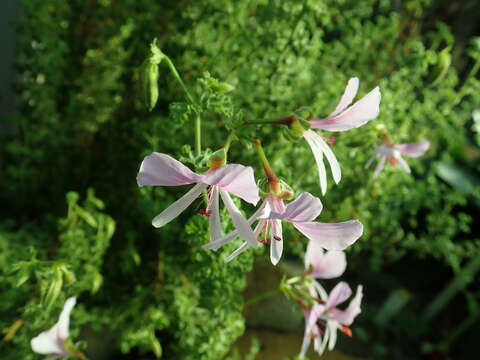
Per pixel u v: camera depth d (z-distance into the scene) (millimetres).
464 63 444
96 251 195
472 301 394
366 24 257
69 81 248
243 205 198
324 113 217
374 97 122
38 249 204
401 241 313
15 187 254
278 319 326
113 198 237
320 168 130
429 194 305
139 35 220
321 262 184
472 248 329
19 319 181
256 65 197
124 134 236
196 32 212
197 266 167
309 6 183
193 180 109
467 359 411
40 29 232
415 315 429
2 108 315
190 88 208
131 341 199
